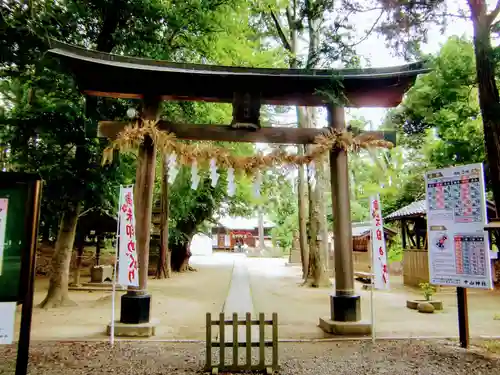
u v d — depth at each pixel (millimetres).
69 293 12219
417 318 8438
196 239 41719
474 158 14219
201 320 8383
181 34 10625
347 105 7590
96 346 5879
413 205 14695
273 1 11938
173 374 4699
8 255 3561
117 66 6738
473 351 5711
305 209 17562
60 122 8789
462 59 13859
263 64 12195
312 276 14867
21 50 7188
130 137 6676
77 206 9859
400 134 17609
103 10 9031
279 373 4742
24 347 3537
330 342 6270
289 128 7387
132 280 6062
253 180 7309
